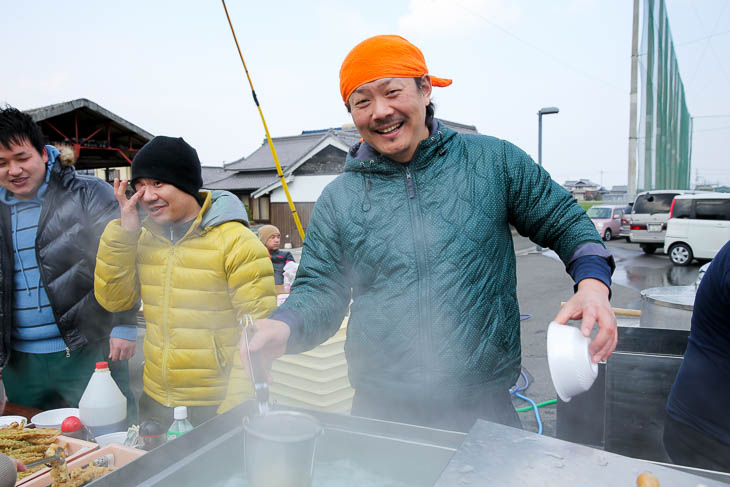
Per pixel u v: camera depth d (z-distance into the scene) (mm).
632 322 2381
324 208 1246
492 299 1116
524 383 3586
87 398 1576
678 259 10492
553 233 1120
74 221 1973
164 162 1589
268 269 1686
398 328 1116
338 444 824
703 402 1258
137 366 3957
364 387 1195
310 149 15438
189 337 1665
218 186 21344
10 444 1332
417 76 1090
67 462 1228
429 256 1105
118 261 1749
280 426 690
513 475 569
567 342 777
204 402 1707
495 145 1184
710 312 1229
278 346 1012
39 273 1955
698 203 10297
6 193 1966
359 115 1111
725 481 579
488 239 1121
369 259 1166
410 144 1122
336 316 1205
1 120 1778
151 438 1361
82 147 11242
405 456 778
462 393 1090
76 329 2023
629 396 1941
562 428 2293
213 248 1632
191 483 735
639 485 539
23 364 2031
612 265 1015
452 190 1129
